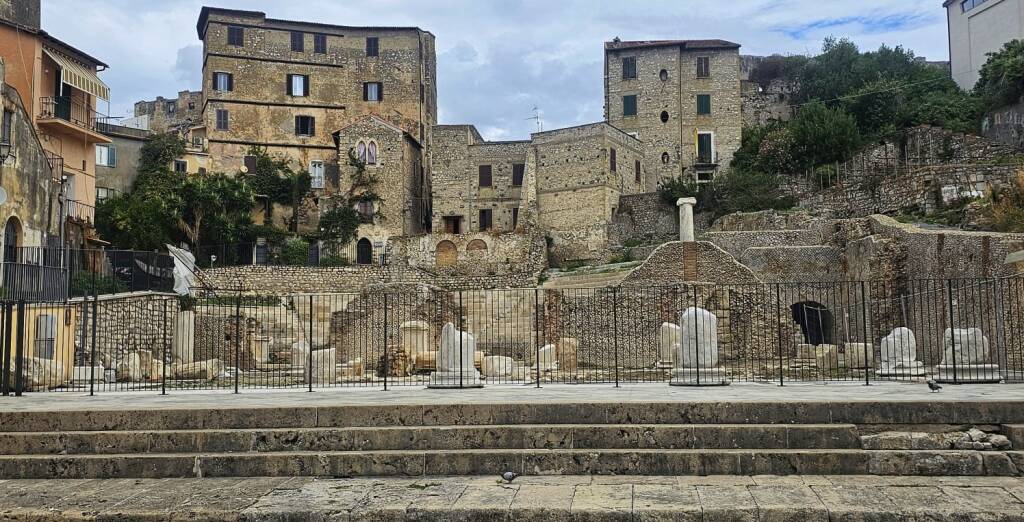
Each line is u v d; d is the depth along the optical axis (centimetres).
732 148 7256
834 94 7300
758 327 3362
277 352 3772
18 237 3459
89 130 5012
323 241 6725
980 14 6231
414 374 3152
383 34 7888
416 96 7850
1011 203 3469
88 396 1977
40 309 2786
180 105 9425
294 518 1163
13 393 2073
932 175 4278
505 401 1556
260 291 5472
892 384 2048
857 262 3831
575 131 6781
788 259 4156
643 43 7462
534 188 6812
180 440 1450
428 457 1376
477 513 1148
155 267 4281
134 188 6394
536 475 1355
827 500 1155
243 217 6306
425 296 3862
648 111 7356
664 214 6469
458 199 7138
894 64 7481
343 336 3594
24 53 4669
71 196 4916
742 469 1330
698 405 1456
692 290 3481
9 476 1401
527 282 5675
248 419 1504
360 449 1438
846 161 5975
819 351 3005
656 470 1343
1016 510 1093
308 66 7650
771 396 1631
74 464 1401
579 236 6600
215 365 3105
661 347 3000
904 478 1280
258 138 7412
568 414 1480
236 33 7462
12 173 3375
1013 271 2647
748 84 7762
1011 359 2608
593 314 3531
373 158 7025
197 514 1171
